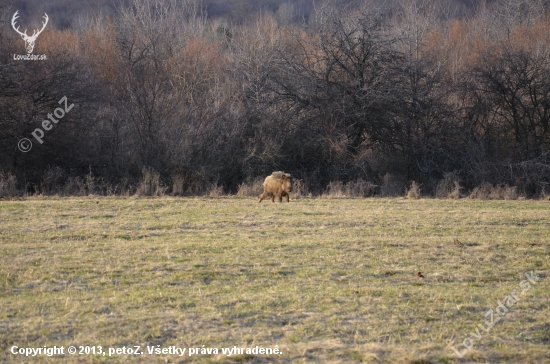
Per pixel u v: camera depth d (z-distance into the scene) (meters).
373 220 50.69
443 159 95.69
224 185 87.00
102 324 25.48
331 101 93.62
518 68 98.75
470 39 132.75
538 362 23.14
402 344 24.34
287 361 22.53
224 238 42.66
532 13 160.00
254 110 93.06
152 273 33.50
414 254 38.56
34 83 84.75
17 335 24.36
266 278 32.91
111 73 114.00
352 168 91.06
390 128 95.38
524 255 39.06
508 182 88.88
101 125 89.56
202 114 91.75
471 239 43.31
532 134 94.88
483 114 98.69
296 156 92.06
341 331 25.41
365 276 33.53
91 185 75.94
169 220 49.88
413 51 113.06
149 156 85.56
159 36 122.88
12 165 83.94
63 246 39.53
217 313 27.06
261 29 135.12
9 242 40.78
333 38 96.31
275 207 58.41
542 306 29.20
